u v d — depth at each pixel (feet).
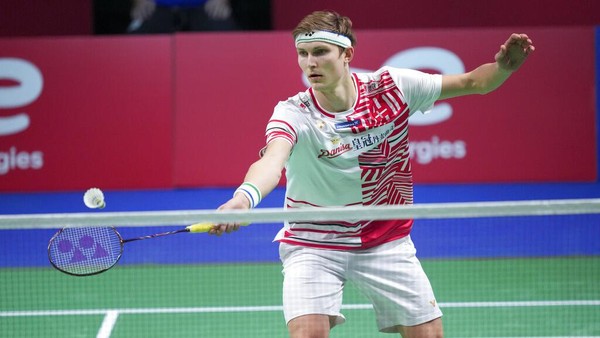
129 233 64.54
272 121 27.81
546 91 71.67
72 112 71.20
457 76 29.76
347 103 28.02
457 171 71.36
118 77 71.31
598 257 61.82
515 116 71.46
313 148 27.91
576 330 45.57
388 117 28.32
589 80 71.87
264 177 26.02
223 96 71.46
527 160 71.77
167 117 71.67
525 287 54.70
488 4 86.84
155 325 47.44
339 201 28.86
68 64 71.05
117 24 85.71
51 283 56.65
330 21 27.25
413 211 25.63
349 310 49.83
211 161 71.72
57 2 86.79
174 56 71.46
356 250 28.63
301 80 71.31
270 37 71.20
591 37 71.77
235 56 71.31
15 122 71.00
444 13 87.10
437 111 71.05
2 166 71.00
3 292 54.60
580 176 72.23
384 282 28.63
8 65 70.54
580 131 71.97
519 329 45.98
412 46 70.33
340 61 27.50
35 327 47.01
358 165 28.22
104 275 58.75
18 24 86.89
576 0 86.74
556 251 62.80
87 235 28.12
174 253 63.16
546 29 71.46
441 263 60.75
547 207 25.91
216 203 70.64
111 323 47.88
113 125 71.46
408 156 29.58
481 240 64.34
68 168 71.36
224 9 81.71
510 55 29.07
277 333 45.80
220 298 53.01
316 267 28.12
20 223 25.52
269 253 63.41
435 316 28.78
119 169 71.67
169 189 71.92
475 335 45.11
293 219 25.27
